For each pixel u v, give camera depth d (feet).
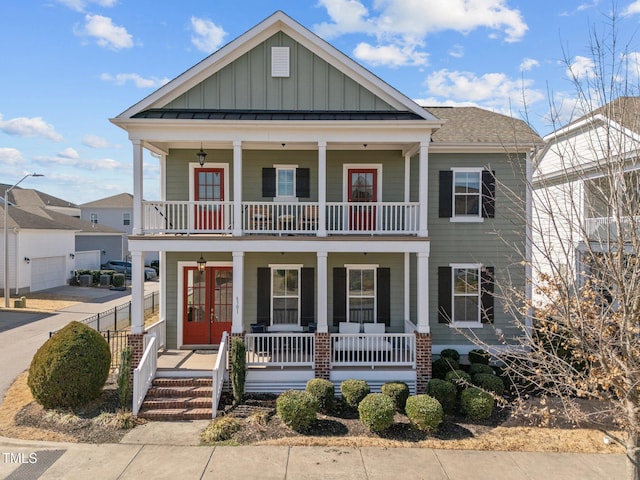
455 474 25.63
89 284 108.27
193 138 38.63
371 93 41.39
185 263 45.62
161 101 40.75
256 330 43.14
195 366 38.37
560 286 20.89
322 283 38.58
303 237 38.93
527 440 29.86
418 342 38.01
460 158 45.50
